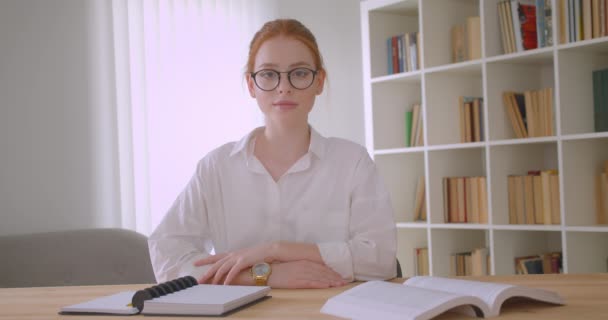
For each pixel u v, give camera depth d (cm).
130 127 334
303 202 164
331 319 96
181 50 358
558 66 292
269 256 139
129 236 304
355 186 164
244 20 383
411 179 379
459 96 356
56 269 289
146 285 137
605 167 301
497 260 320
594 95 298
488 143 319
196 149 361
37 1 315
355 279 148
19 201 309
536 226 300
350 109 424
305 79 152
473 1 363
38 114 315
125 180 333
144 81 342
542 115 310
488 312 94
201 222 169
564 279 128
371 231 154
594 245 299
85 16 326
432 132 346
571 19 289
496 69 324
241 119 378
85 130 325
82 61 325
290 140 162
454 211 345
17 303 117
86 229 301
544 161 340
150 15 348
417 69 355
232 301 103
